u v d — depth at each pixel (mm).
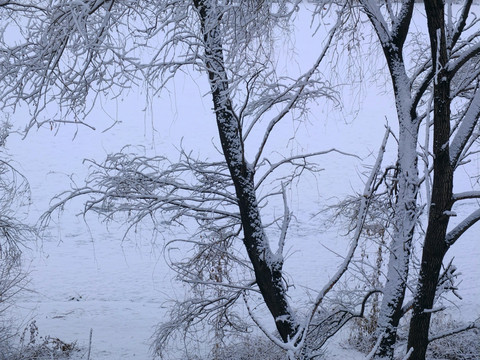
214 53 7598
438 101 6621
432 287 6867
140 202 9078
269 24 8297
